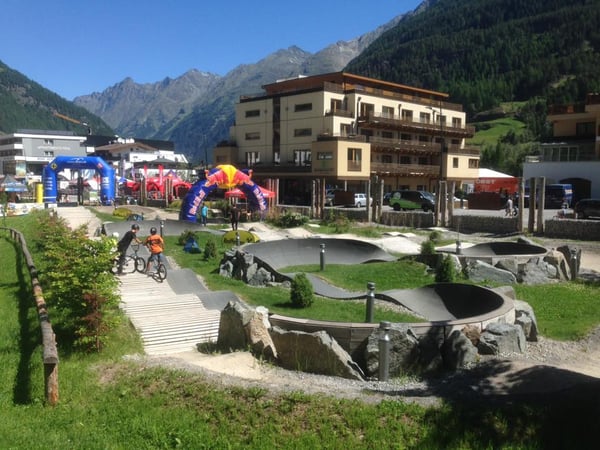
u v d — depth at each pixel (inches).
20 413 289.7
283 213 1457.9
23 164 3695.9
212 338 475.2
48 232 897.5
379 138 2433.6
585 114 2153.1
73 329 425.4
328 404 276.1
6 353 389.1
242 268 712.4
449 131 2802.7
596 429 240.5
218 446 250.2
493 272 701.9
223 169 1406.3
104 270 426.9
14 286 632.4
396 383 353.7
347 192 1988.2
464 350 373.4
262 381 325.7
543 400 270.7
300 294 550.9
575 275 751.7
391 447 240.2
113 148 4453.7
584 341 454.6
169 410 286.5
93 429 270.7
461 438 241.3
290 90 2758.4
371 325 386.0
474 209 1968.5
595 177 1982.0
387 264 770.2
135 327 485.7
